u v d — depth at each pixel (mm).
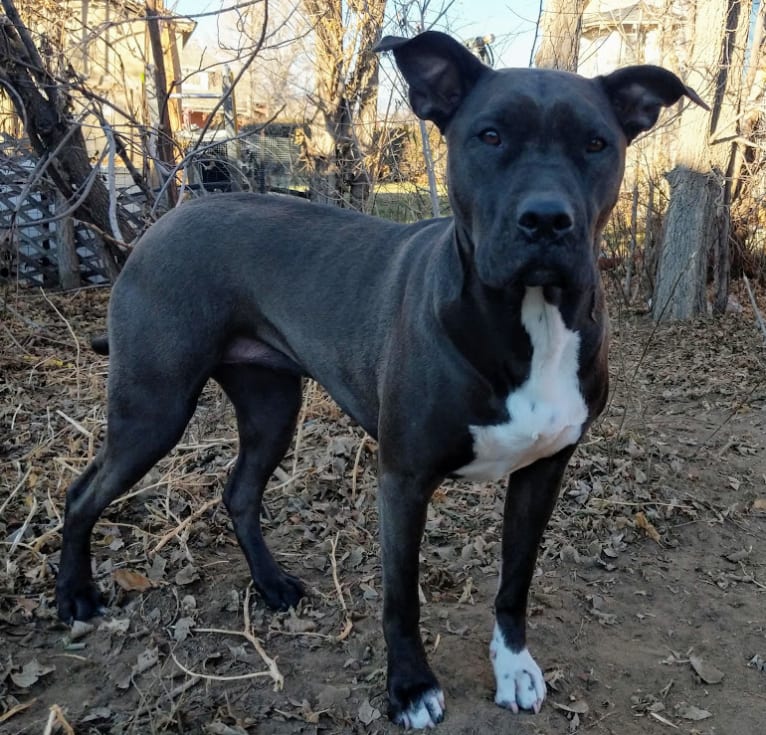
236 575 989
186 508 1141
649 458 1301
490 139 647
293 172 2281
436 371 681
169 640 867
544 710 767
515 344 657
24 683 790
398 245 810
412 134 2117
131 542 1062
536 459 735
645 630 912
